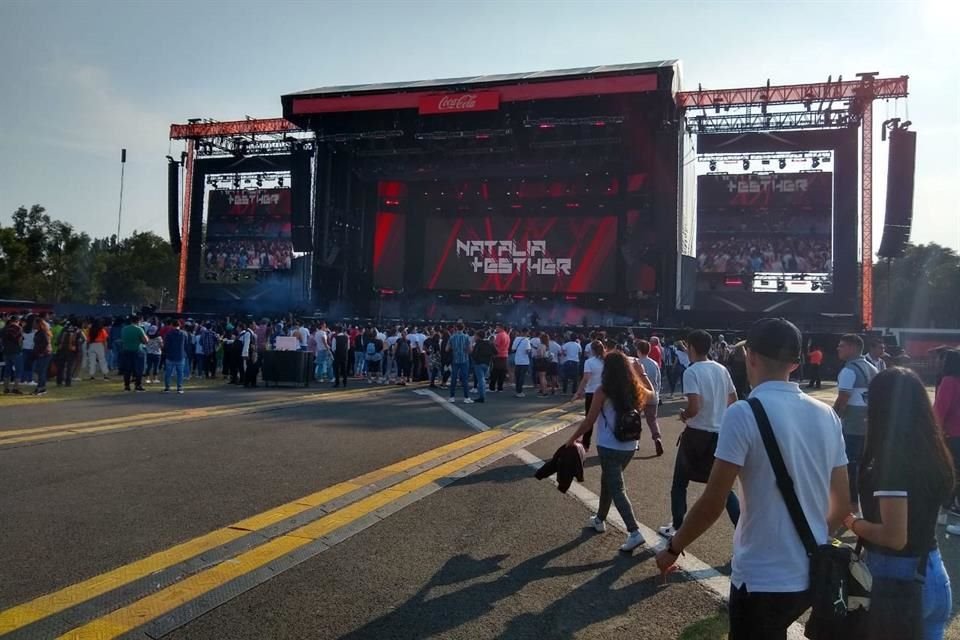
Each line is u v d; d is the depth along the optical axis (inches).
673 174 1293.1
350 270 1632.6
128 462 339.6
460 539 236.8
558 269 1533.0
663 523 268.2
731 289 1408.7
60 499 267.4
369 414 562.6
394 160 1581.0
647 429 544.1
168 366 701.9
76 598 174.4
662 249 1302.9
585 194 1529.3
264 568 199.6
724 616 177.9
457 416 569.9
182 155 1632.6
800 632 173.6
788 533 106.2
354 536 235.1
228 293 1631.4
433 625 167.6
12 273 2667.3
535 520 264.2
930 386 1205.1
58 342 737.6
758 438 108.0
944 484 113.7
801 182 1374.3
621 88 1251.8
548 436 478.3
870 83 1251.8
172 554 208.2
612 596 191.3
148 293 3388.3
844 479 113.8
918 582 112.9
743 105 1307.8
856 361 289.4
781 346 112.9
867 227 1301.7
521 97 1317.7
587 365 417.7
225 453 370.6
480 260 1574.8
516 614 176.6
